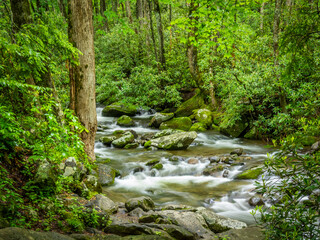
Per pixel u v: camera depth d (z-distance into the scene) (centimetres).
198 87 1777
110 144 1214
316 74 345
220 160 923
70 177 534
